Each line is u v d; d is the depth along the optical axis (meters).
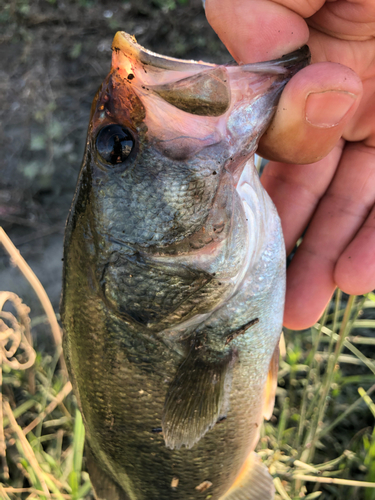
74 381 0.13
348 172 0.16
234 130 0.11
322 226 0.16
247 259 0.12
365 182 0.15
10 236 0.36
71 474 0.18
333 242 0.16
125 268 0.11
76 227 0.12
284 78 0.11
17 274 0.33
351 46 0.14
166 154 0.10
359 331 0.25
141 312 0.11
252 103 0.11
